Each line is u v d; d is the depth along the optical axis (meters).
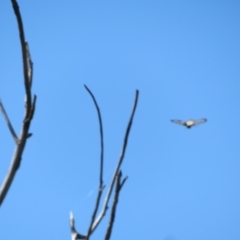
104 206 10.05
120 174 10.08
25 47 10.66
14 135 10.78
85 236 10.23
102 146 10.22
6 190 10.34
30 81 10.85
